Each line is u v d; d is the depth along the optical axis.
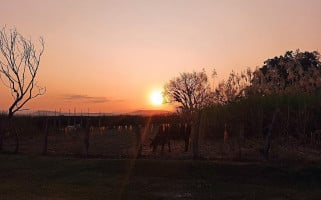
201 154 22.20
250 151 21.97
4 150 25.98
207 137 28.12
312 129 26.25
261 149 21.28
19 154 23.89
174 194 15.27
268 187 16.23
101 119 53.31
